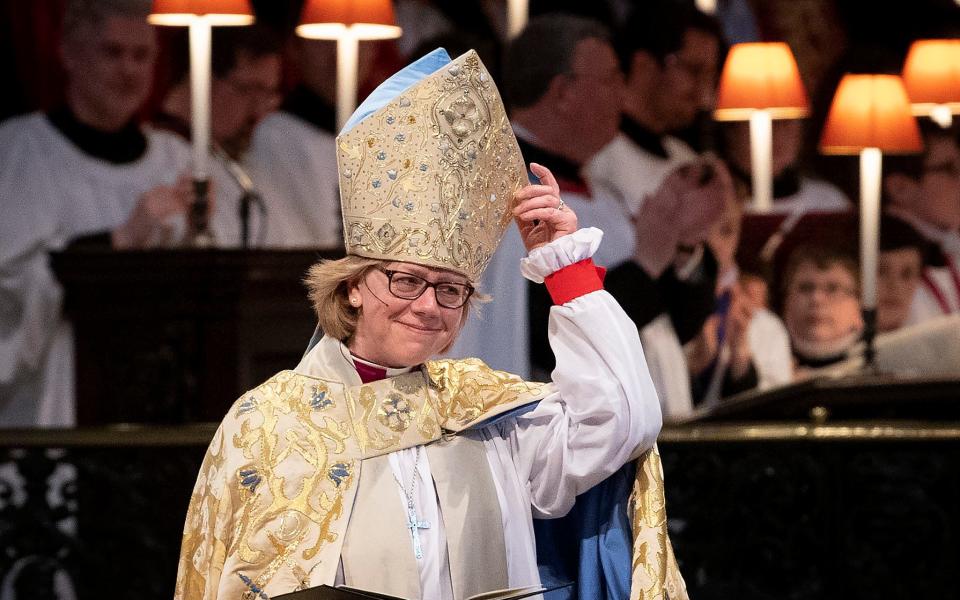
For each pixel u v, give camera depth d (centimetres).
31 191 2131
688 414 2288
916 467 1698
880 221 2555
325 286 956
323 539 918
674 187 2320
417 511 945
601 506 1000
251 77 2262
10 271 2100
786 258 2441
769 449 1722
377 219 924
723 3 2620
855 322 2442
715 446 1725
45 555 1722
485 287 1734
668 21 2466
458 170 930
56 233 2131
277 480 926
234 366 1883
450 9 2406
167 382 1884
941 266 2570
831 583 1712
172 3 1836
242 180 2023
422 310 930
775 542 1727
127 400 1888
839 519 1709
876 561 1706
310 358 977
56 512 1722
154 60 2211
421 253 920
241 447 935
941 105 2427
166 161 2219
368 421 955
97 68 2169
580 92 2036
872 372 1975
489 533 955
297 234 2295
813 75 2628
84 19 2167
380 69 2358
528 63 2034
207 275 1850
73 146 2164
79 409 1891
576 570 1016
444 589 938
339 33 1983
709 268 2342
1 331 2098
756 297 2412
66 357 2127
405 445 957
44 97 2164
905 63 2505
